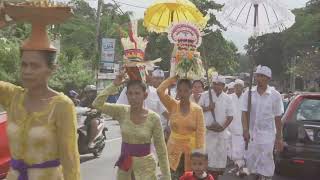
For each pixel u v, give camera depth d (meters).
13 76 17.70
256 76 8.35
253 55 8.44
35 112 3.18
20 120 3.20
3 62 17.61
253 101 8.33
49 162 3.20
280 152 9.20
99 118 11.62
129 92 4.94
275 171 10.04
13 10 3.09
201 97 8.45
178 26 6.43
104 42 30.27
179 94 6.32
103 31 39.03
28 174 3.19
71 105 3.23
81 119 10.91
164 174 4.95
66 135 3.18
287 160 9.15
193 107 6.34
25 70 3.15
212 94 8.31
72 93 12.23
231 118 8.30
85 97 12.03
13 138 3.22
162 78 8.60
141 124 4.94
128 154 4.95
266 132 8.24
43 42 3.18
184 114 6.32
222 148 8.25
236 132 10.11
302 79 61.00
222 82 8.23
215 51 49.78
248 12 8.00
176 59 6.43
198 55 6.48
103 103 5.09
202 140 6.29
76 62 27.30
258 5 7.93
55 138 3.20
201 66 6.48
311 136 9.05
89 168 10.46
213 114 8.04
